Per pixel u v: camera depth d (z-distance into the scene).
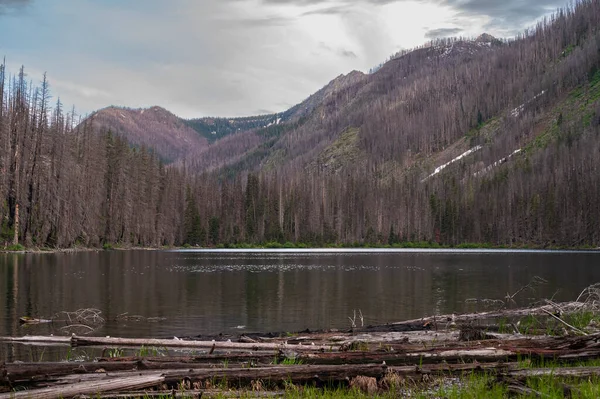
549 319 28.05
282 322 30.42
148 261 79.56
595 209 158.75
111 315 32.31
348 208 181.62
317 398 13.31
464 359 16.44
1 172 81.12
